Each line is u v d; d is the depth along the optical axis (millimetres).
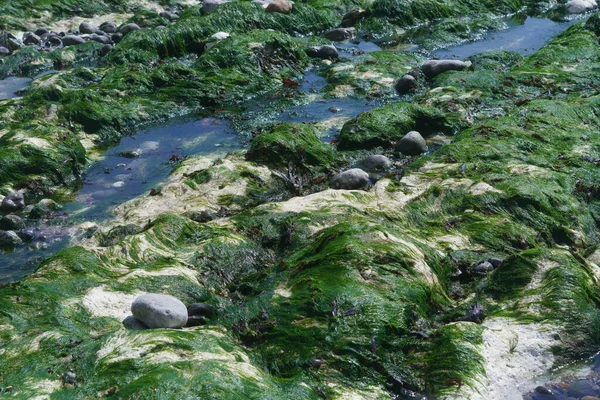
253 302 6793
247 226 8531
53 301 6777
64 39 17438
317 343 6133
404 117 11945
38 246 8922
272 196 9938
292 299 6656
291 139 10852
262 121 12852
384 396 5785
